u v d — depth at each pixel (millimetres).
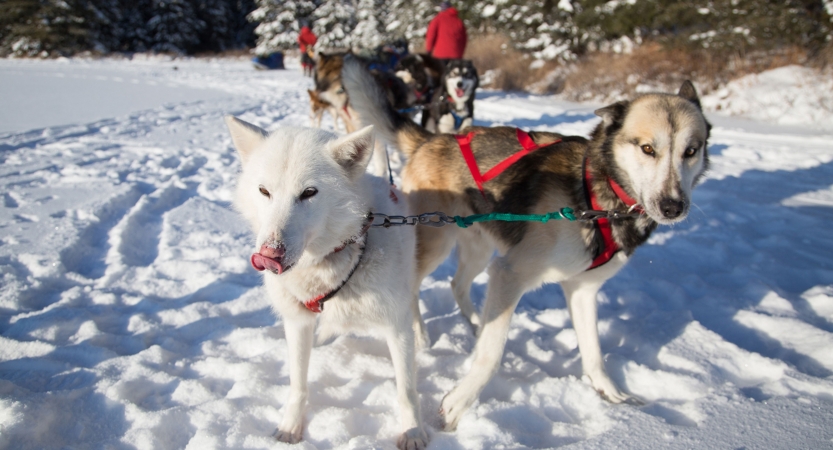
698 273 3449
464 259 2916
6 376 2137
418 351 2570
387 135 2945
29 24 30438
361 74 2885
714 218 4344
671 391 2148
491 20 18984
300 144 1818
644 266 3543
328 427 1898
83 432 1846
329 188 1793
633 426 1822
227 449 1759
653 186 1984
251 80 17094
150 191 4934
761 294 2908
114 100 11219
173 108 10242
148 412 1926
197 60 33094
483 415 1978
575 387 2145
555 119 9023
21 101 10617
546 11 16438
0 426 1738
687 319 2619
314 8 37031
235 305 2896
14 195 4504
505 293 2197
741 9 11383
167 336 2561
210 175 5527
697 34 11789
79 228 3744
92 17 33719
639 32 14406
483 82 15391
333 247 1864
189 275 3293
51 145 6602
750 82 9797
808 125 8203
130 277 3195
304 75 19297
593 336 2266
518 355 2523
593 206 2170
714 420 1805
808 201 4715
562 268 2164
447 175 2623
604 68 12711
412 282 2191
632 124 2066
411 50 23094
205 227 4031
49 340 2445
